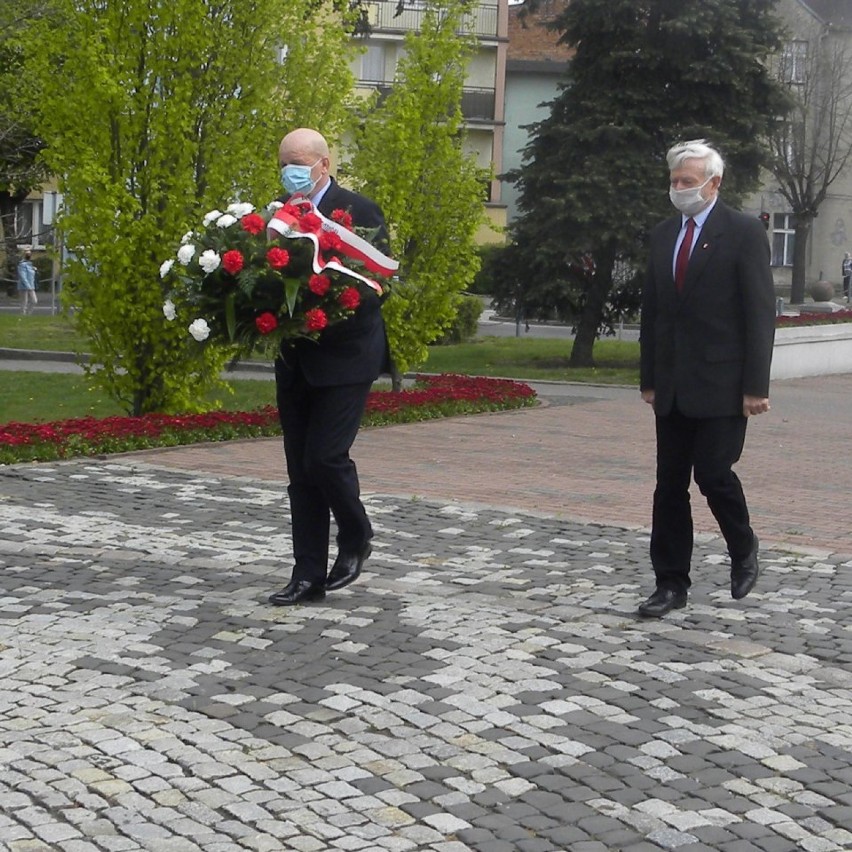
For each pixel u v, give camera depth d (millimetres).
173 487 10742
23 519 9281
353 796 4648
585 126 25781
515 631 6539
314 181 6660
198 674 5883
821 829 4453
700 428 6676
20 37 14617
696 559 8305
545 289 26672
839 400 21609
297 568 7051
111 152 13961
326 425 6691
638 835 4383
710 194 6602
